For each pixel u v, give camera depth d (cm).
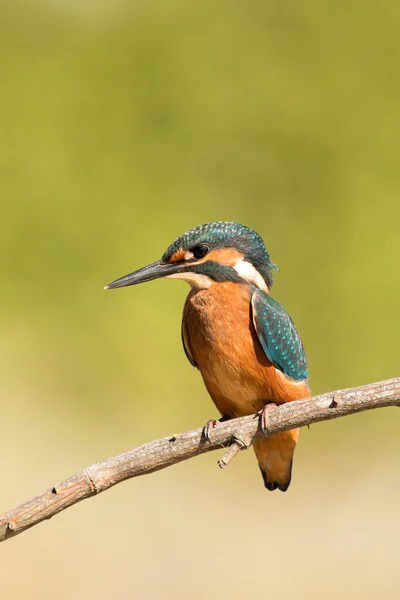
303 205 1862
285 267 1784
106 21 2042
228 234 736
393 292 1711
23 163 1820
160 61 2005
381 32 1983
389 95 1931
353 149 1894
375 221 1803
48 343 1639
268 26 2038
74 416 1516
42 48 1995
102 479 574
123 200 1825
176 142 1931
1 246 1727
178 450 588
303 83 1966
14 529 562
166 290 1669
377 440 1506
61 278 1714
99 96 1945
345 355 1673
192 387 1595
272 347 712
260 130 1942
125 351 1619
